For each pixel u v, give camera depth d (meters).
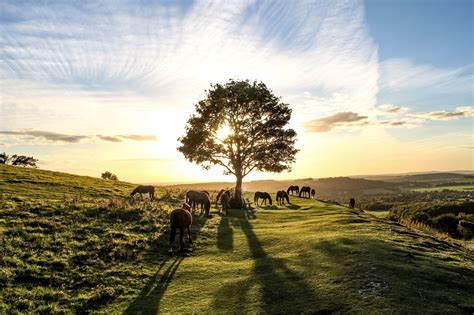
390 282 11.76
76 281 13.71
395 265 13.59
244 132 46.72
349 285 11.77
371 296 10.77
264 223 28.52
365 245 16.89
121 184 51.06
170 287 13.53
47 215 21.91
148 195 41.00
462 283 12.16
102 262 15.71
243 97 44.97
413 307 10.01
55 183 38.84
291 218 31.22
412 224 33.34
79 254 16.16
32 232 18.33
